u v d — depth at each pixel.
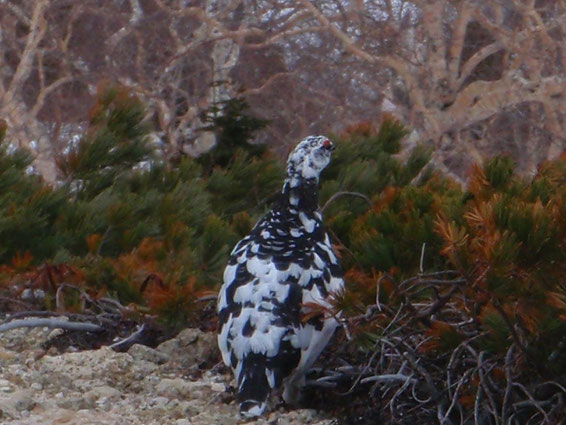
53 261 10.58
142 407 7.97
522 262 7.05
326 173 14.20
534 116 27.42
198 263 10.81
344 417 7.97
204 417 7.65
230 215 13.43
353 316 7.63
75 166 13.10
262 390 7.27
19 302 9.90
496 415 7.21
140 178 13.46
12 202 11.84
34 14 26.70
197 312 9.45
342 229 10.81
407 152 25.72
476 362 7.64
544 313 7.16
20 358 8.89
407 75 26.58
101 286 9.99
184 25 29.31
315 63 28.33
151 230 11.83
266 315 7.41
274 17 28.34
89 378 8.45
